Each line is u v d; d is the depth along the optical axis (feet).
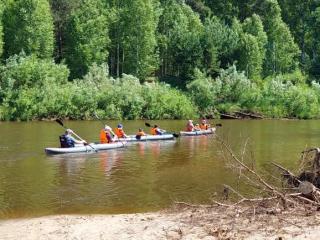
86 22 214.90
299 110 194.39
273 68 259.60
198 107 188.75
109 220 37.76
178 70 236.22
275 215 34.60
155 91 178.50
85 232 34.42
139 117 172.76
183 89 217.97
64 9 233.35
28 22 198.29
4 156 74.90
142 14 221.05
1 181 55.77
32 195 48.73
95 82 179.52
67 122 150.51
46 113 160.35
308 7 310.45
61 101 162.91
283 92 197.88
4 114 154.92
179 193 49.44
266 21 284.41
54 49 229.04
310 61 275.39
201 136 110.11
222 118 187.93
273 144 94.89
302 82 248.11
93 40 211.41
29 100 157.79
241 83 196.75
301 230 30.76
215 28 243.40
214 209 38.68
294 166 65.31
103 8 231.09
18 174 60.29
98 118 157.79
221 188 51.21
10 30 200.54
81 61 209.36
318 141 100.78
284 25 271.08
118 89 172.24
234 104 194.08
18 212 42.16
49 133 110.73
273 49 261.65
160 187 52.54
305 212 35.04
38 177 58.29
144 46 222.07
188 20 262.06
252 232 31.04
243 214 35.70
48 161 70.74
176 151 83.05
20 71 164.45
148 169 64.39
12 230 36.01
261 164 68.13
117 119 167.32
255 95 195.31
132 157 75.66
